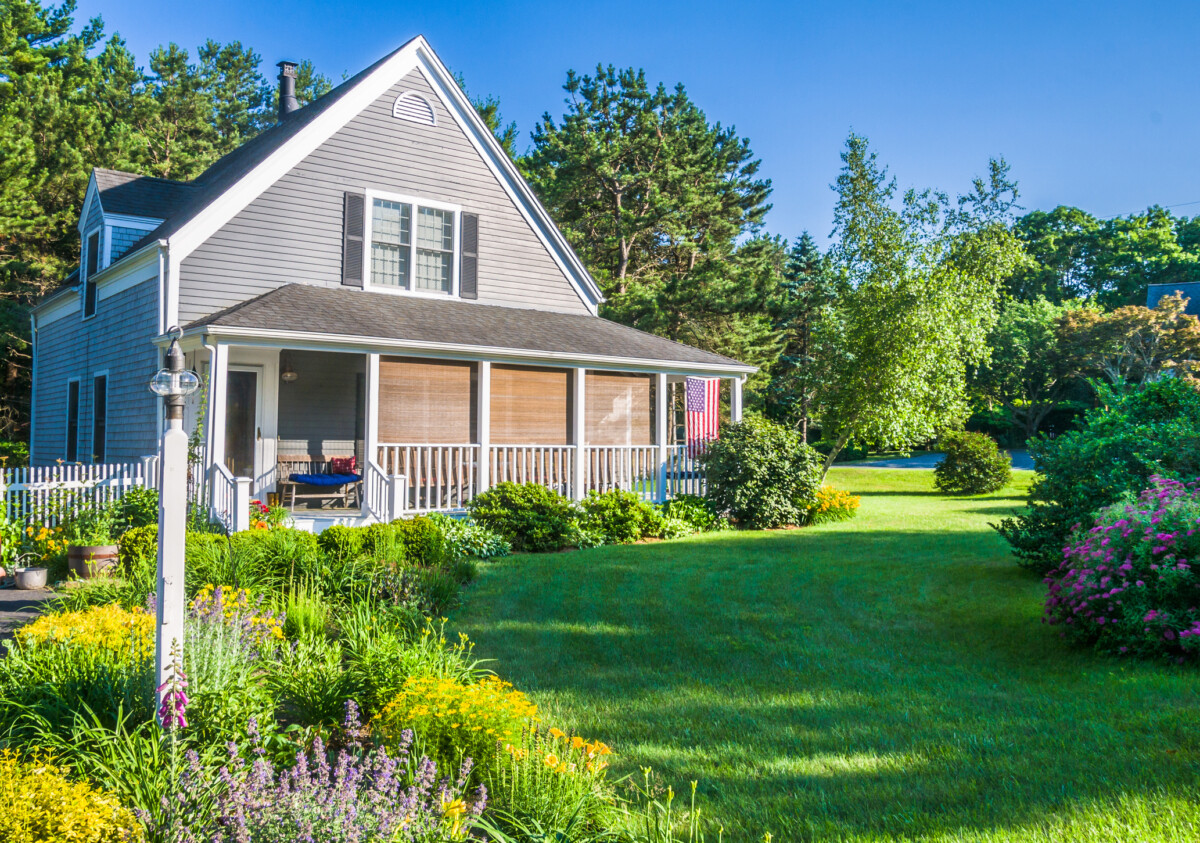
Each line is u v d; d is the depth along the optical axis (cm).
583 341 1714
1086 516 978
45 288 3288
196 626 504
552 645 777
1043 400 5169
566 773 413
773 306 4241
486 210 1875
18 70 3350
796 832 403
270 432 1622
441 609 898
